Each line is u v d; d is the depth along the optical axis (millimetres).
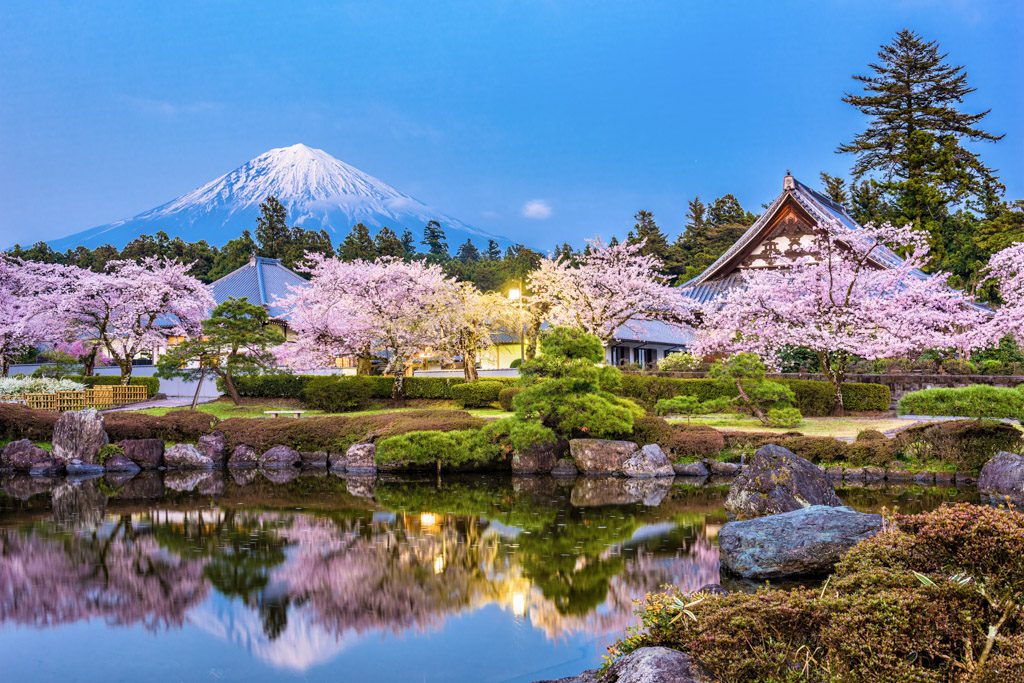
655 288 30328
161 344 33625
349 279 29797
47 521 13141
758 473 12305
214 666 6789
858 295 23516
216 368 27109
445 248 106125
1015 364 27781
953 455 15875
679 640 5379
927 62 58250
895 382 27297
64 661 6988
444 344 33219
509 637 7348
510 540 11242
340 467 19984
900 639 4371
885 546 5273
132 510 14148
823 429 20484
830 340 21938
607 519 12695
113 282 30609
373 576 9469
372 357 34000
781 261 26125
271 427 21578
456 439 19062
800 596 5016
